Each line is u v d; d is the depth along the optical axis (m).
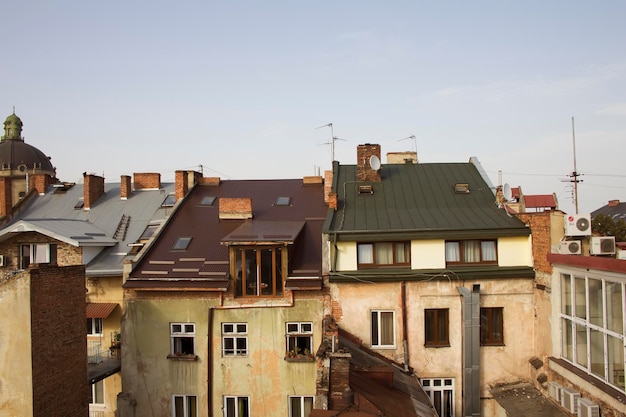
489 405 20.08
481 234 20.45
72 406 18.05
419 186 24.88
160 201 30.28
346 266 20.66
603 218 47.12
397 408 13.70
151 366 20.31
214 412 19.97
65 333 17.86
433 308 20.25
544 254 19.22
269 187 28.19
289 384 19.81
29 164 66.81
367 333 20.25
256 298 20.25
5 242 24.34
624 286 14.00
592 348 15.91
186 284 20.19
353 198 24.11
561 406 17.11
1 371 16.47
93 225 27.88
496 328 20.48
